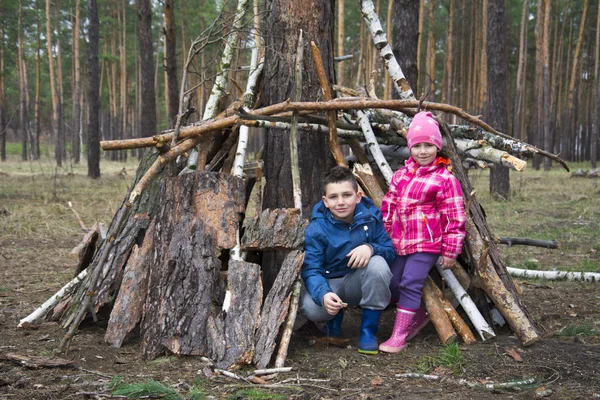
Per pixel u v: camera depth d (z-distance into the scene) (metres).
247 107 3.79
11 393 2.61
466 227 3.64
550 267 6.01
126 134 43.78
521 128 32.97
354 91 4.26
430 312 3.49
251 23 4.37
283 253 3.93
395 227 3.48
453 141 3.86
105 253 3.38
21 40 31.41
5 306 4.40
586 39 40.41
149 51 12.80
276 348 3.27
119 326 3.43
